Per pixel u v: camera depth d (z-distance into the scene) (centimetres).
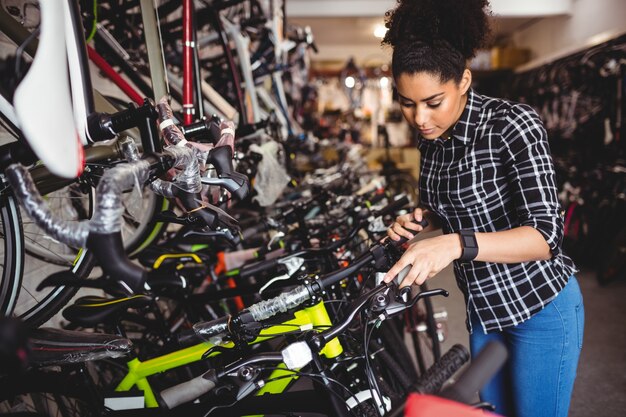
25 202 62
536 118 96
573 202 388
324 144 553
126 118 89
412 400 56
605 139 429
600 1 538
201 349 132
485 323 113
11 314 129
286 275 132
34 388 121
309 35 408
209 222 96
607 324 272
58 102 61
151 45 171
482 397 127
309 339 90
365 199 231
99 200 61
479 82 780
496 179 102
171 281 145
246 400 121
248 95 285
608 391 207
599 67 434
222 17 281
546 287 106
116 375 178
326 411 115
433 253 86
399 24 96
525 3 614
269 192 235
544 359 109
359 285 173
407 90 94
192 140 115
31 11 177
